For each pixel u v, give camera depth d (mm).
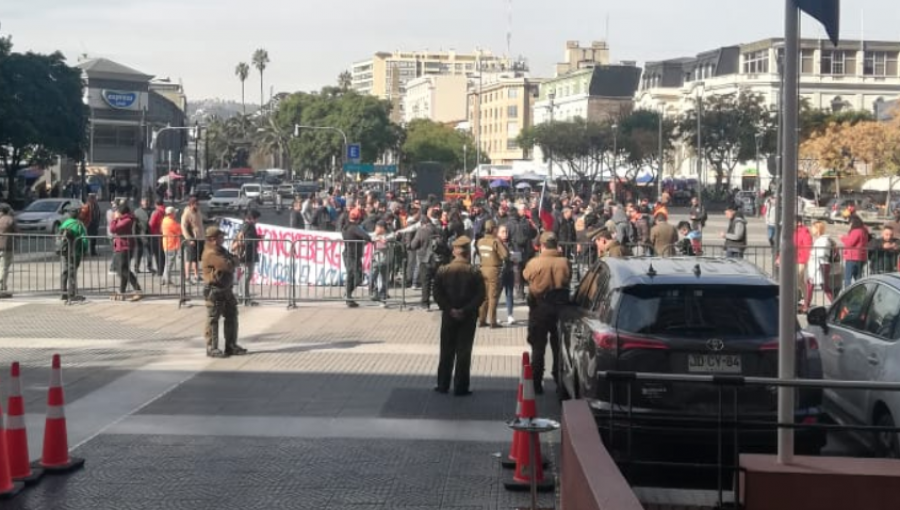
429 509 7152
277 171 118438
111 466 8180
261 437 9164
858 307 9656
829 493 6012
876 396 8586
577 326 9242
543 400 10953
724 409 7707
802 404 7762
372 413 10125
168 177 74812
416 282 21375
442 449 8797
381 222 19922
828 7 5988
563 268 11422
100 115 93062
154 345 14227
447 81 188125
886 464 6156
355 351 13883
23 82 56844
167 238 19516
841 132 63750
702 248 22406
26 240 19812
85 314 17312
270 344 14430
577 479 4957
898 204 56969
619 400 7891
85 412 10086
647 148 79375
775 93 93688
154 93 105062
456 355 11070
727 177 83438
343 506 7199
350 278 18703
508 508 7188
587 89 118875
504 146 150500
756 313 7965
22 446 7645
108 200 72312
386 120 105000
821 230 18703
